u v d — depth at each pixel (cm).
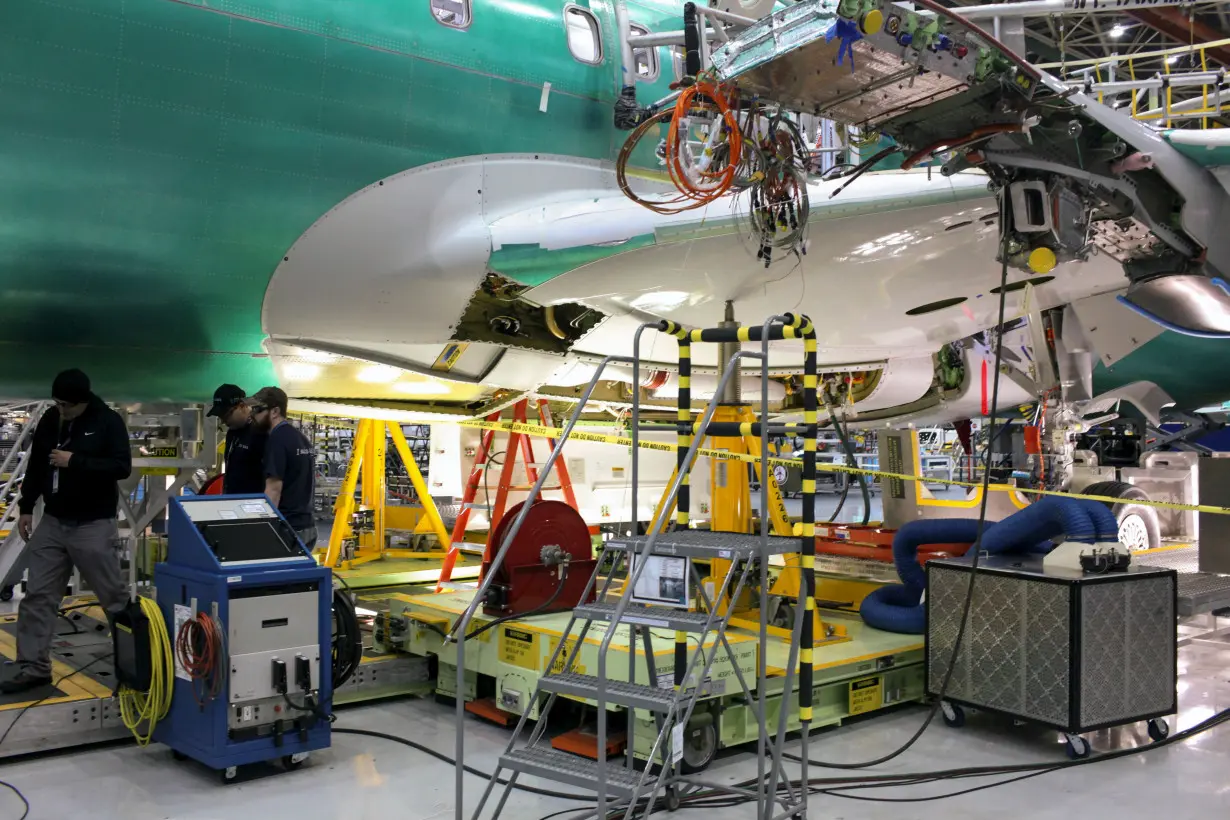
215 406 478
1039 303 667
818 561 665
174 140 425
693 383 764
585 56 537
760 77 352
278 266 475
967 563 443
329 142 460
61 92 397
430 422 646
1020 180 416
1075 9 363
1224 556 623
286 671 369
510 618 443
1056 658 400
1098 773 383
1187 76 614
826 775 378
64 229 422
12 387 505
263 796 350
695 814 336
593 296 541
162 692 383
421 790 356
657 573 325
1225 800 352
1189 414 1114
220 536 376
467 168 498
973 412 932
